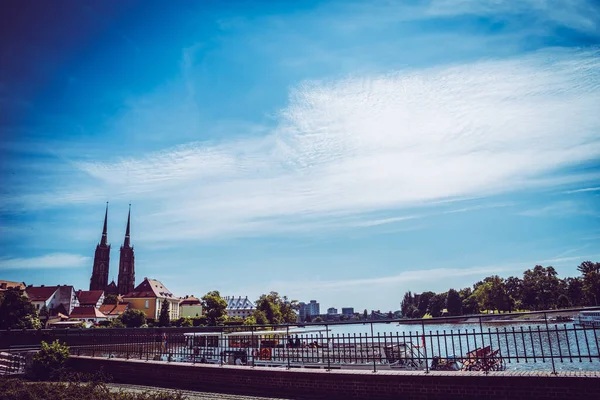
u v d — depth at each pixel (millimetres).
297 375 16703
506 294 134750
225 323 134250
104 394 14914
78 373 22766
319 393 16109
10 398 14711
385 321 16797
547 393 12469
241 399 16281
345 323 17672
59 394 14836
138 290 189125
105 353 26625
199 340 22812
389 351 19672
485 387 13305
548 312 13547
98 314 152250
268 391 17297
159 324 144250
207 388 18953
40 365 24125
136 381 21984
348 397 15500
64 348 25844
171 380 20594
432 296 189500
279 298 163750
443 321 15172
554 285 134500
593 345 37625
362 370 16562
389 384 14820
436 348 38688
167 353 23953
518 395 12828
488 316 14266
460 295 163000
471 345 40656
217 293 145375
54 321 138000
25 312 98188
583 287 126938
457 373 14211
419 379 14320
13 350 31469
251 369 17938
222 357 21703
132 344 25266
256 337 21312
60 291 155500
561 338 44000
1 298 96438
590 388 11977
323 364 18578
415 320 15789
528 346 39094
